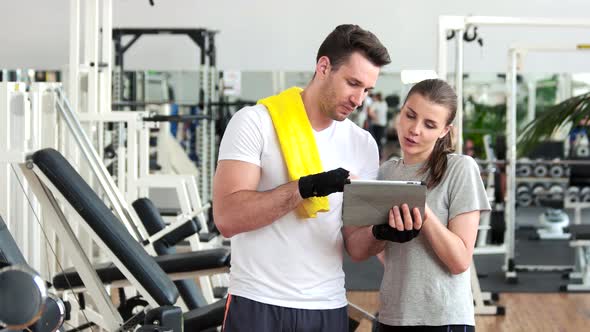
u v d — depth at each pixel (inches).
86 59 231.8
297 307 89.6
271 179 91.0
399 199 86.0
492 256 333.7
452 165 96.5
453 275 95.1
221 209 88.7
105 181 149.8
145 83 373.1
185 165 362.9
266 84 375.2
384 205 86.2
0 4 394.0
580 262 283.1
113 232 101.0
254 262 89.8
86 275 106.9
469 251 93.7
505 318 225.0
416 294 94.9
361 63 86.4
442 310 94.3
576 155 360.2
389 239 88.1
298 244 89.8
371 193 85.3
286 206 85.5
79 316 176.6
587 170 355.9
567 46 267.9
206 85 358.9
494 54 389.1
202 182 363.3
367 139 95.7
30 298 57.4
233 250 92.1
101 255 263.0
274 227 89.7
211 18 398.3
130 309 141.2
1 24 394.3
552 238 364.8
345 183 84.7
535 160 359.3
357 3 394.3
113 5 398.9
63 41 396.2
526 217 369.1
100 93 231.0
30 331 70.7
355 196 85.4
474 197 95.3
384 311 97.7
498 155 325.7
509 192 279.1
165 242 172.4
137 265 101.3
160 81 373.4
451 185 96.1
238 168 89.0
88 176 198.4
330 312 91.4
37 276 57.7
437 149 97.2
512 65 273.6
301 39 396.8
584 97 235.0
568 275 287.9
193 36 352.5
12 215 148.5
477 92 369.7
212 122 361.1
